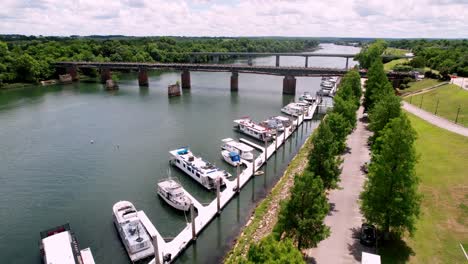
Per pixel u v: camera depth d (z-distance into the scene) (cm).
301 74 17975
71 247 4728
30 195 6988
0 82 19850
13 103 15962
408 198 4044
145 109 14812
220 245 5381
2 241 5506
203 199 6781
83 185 7412
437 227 4709
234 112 14125
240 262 2972
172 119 13025
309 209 3838
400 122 4119
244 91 19488
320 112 13912
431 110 10725
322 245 4434
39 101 16512
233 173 8012
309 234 3891
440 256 4141
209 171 7344
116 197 6862
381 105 7338
